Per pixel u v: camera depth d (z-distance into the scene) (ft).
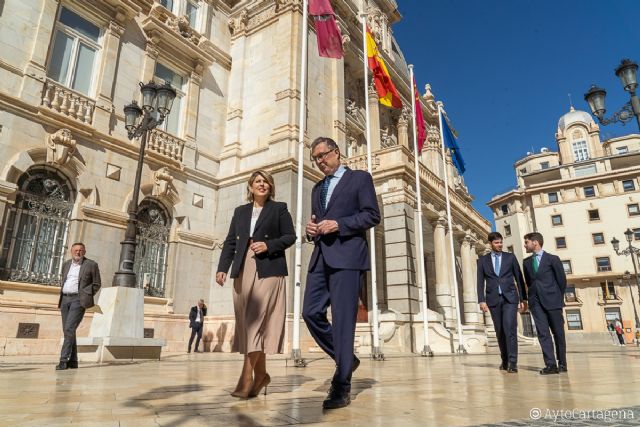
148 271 42.88
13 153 33.37
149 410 8.36
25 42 36.01
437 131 90.89
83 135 38.60
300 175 31.81
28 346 31.22
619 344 102.22
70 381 13.88
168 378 15.23
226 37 59.16
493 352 44.39
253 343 10.07
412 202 49.21
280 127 47.93
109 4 43.24
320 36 38.45
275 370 20.57
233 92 55.93
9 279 32.04
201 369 19.72
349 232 10.09
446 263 54.95
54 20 38.50
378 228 58.49
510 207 175.94
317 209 11.12
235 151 51.78
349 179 10.87
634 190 152.56
